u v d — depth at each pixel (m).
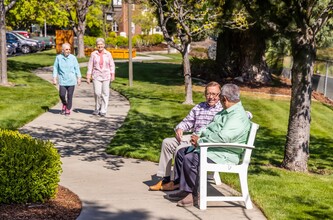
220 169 6.12
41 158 5.93
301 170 8.65
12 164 5.75
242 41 22.78
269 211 6.06
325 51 28.31
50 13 42.25
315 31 8.36
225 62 24.08
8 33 44.50
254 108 16.48
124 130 11.69
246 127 6.25
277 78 25.05
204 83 22.50
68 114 13.54
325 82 21.19
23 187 5.85
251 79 23.00
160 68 30.30
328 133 13.81
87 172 7.86
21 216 5.48
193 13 15.29
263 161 9.45
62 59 13.20
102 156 9.09
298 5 8.23
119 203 6.30
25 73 24.66
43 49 49.28
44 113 13.77
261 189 6.99
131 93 18.62
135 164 8.52
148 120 13.31
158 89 20.05
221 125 6.33
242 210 6.17
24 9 48.44
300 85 8.48
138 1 18.03
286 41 21.58
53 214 5.67
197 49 46.84
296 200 6.59
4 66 19.39
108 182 7.29
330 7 8.30
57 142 10.23
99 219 5.68
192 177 6.22
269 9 8.78
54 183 6.12
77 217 5.69
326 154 11.09
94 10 48.69
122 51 41.09
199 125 7.06
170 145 6.89
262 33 22.16
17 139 6.15
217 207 6.25
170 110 15.12
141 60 38.62
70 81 13.35
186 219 5.80
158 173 6.93
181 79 24.22
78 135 11.01
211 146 6.06
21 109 13.79
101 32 55.53
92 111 14.39
